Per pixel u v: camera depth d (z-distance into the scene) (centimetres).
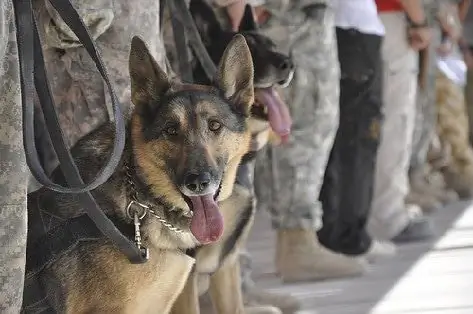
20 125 291
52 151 413
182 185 334
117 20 388
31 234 336
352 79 588
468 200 874
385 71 660
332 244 602
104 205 335
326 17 552
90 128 403
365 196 601
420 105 795
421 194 838
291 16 546
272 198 574
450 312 524
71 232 329
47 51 399
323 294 561
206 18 483
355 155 594
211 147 348
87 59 394
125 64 395
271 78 454
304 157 562
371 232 697
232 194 391
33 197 345
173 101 348
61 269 331
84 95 400
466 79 995
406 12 669
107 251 329
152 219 339
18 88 289
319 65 552
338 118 584
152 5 400
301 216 574
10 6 282
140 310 344
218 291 422
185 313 392
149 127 345
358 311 526
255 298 516
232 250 404
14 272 293
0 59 274
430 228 712
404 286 579
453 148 881
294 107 554
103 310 336
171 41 462
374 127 595
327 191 596
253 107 446
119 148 285
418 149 830
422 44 674
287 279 589
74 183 296
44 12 374
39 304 329
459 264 634
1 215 289
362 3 591
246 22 497
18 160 291
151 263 338
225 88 365
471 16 1346
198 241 346
